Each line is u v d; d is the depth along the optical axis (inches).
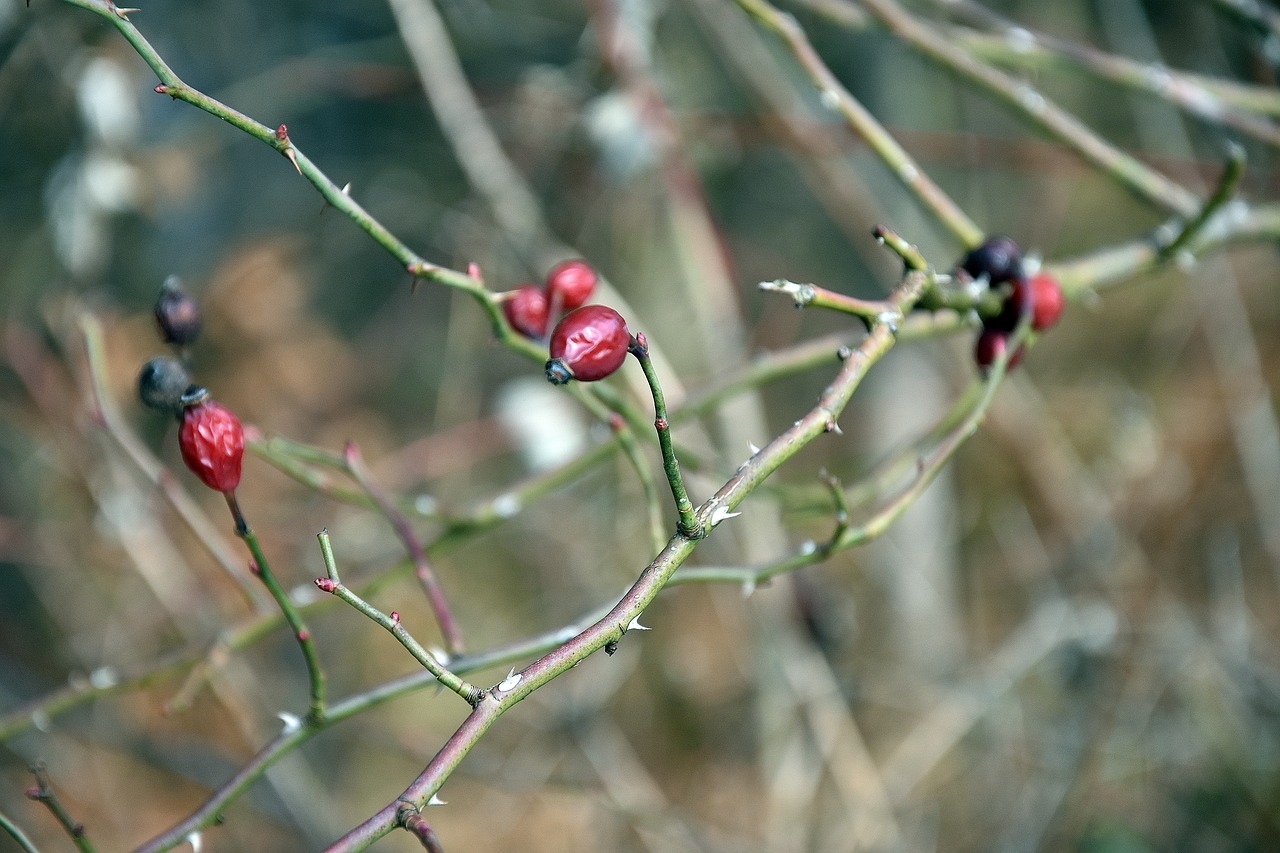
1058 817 149.3
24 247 162.1
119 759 161.2
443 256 195.5
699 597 179.8
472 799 171.0
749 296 208.1
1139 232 225.8
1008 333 74.0
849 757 156.0
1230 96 116.9
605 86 170.1
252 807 154.9
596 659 155.6
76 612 166.1
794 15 187.5
